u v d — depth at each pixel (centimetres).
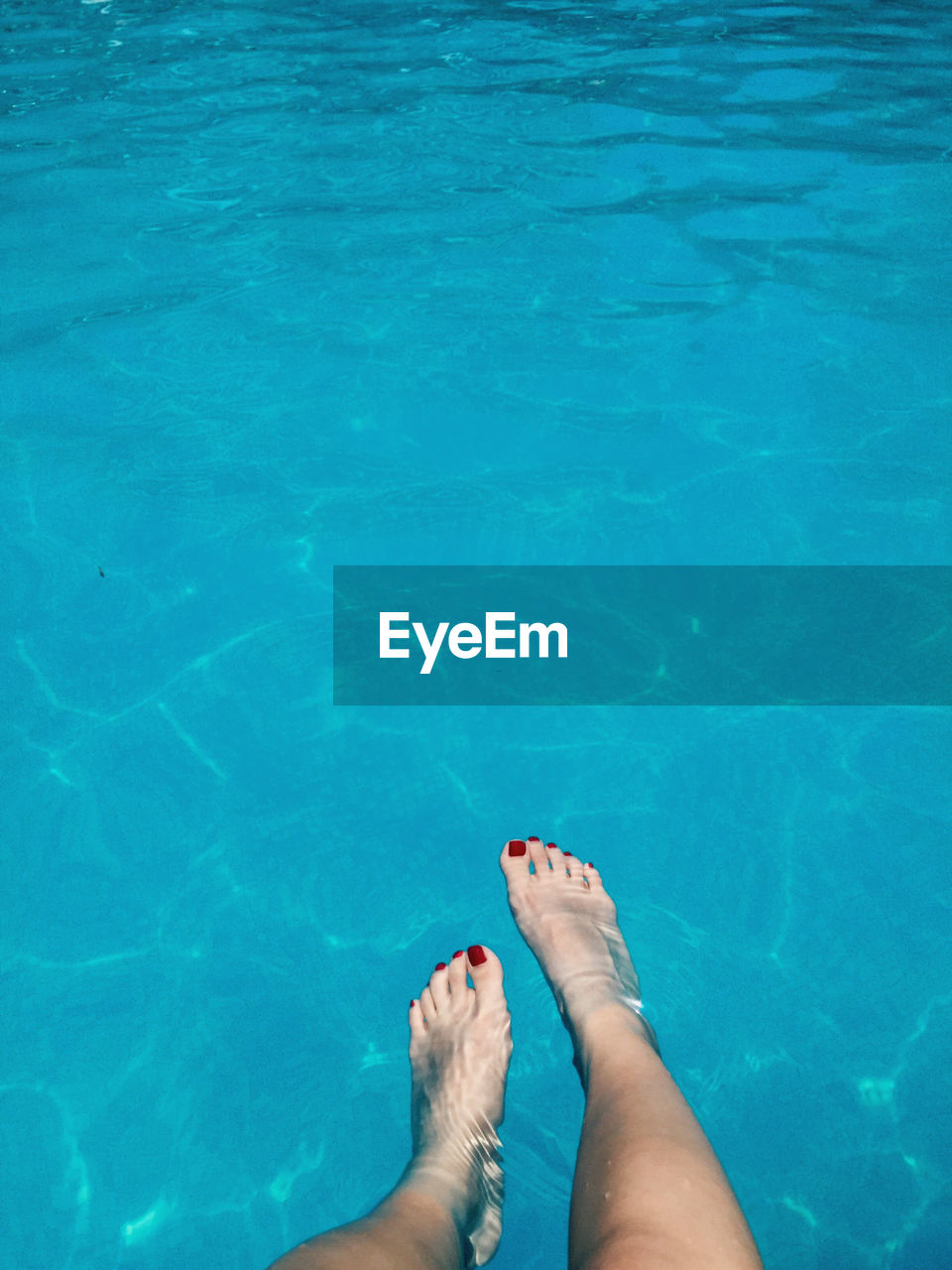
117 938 104
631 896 107
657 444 150
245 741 118
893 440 150
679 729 119
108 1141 92
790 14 334
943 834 110
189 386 160
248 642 127
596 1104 84
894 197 208
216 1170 90
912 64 283
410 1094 95
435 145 235
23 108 261
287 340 169
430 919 106
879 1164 89
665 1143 77
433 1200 84
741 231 196
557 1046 98
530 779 115
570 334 169
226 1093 94
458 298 178
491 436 151
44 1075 95
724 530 138
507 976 101
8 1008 99
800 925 104
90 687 123
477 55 294
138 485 144
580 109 254
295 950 103
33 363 164
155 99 265
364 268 186
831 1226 86
